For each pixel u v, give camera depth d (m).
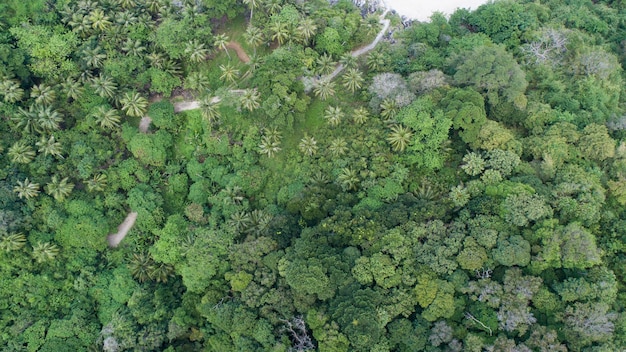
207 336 70.12
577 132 75.44
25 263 76.81
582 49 86.81
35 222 78.50
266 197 83.88
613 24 97.50
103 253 81.06
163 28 84.19
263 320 66.62
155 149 82.62
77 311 75.94
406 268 67.06
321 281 65.75
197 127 87.06
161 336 70.88
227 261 74.56
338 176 78.75
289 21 85.75
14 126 80.81
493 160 73.62
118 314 74.31
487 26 94.44
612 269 67.56
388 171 78.19
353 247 69.69
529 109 79.25
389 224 71.38
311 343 64.62
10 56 80.25
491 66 78.31
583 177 70.94
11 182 77.88
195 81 84.62
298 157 83.31
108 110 82.75
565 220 68.94
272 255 70.81
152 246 79.25
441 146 77.56
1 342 74.06
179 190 84.62
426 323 64.31
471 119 75.00
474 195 72.44
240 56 91.31
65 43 82.94
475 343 61.00
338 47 87.88
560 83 83.25
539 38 89.50
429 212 70.62
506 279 63.88
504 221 68.19
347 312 63.56
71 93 81.88
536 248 65.81
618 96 85.25
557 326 61.78
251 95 81.44
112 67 83.19
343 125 83.25
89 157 81.00
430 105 77.88
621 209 72.12
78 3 85.50
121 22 85.44
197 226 80.19
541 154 75.06
